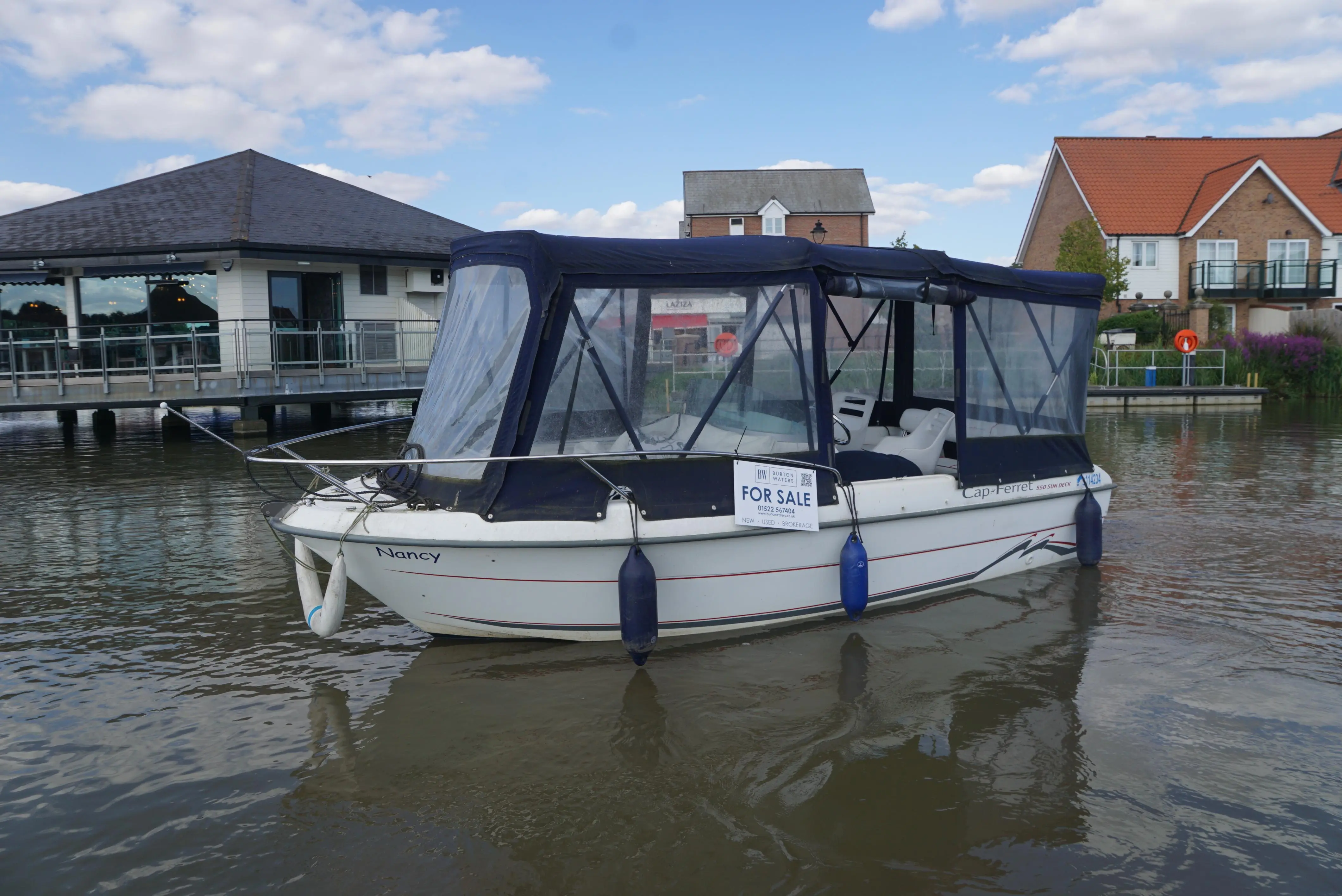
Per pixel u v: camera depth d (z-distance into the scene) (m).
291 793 3.73
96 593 6.55
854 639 5.32
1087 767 3.87
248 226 18.33
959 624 5.59
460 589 4.86
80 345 16.44
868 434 7.27
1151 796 3.64
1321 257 33.59
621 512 4.80
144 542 8.09
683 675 4.81
